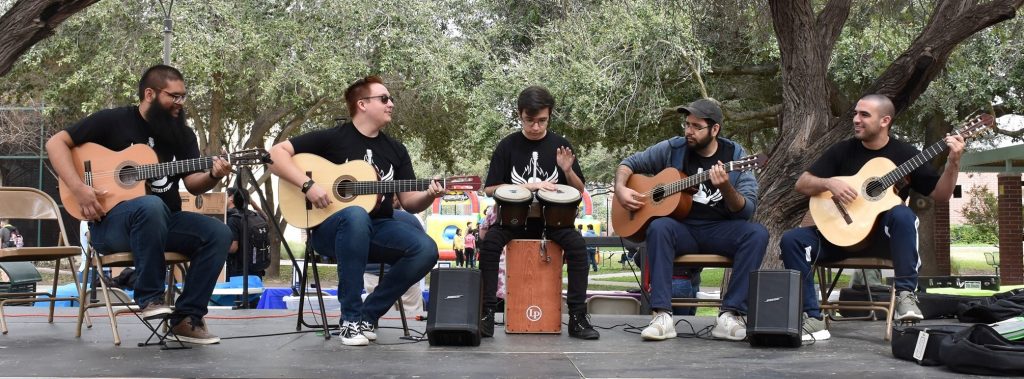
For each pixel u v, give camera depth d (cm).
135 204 432
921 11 1173
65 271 2070
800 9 836
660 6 1298
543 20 1541
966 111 1583
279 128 2184
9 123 2073
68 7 510
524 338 485
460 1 1667
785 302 447
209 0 1577
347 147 477
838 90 1471
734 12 1060
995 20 772
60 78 1733
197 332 450
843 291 712
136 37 1570
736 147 511
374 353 417
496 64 1552
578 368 371
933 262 1677
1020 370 352
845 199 479
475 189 466
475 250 2048
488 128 1477
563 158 497
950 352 365
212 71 1580
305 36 1623
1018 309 586
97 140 454
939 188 475
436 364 381
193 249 448
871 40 1306
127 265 473
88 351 423
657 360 398
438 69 1609
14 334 500
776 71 1470
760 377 351
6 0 1533
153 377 343
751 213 494
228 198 912
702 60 1319
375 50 1706
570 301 491
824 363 393
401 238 459
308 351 423
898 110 816
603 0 1384
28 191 529
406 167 493
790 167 840
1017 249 1652
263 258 920
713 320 605
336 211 462
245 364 379
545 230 503
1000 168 1620
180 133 463
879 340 487
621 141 1617
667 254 484
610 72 1394
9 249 472
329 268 2380
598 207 3503
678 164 509
